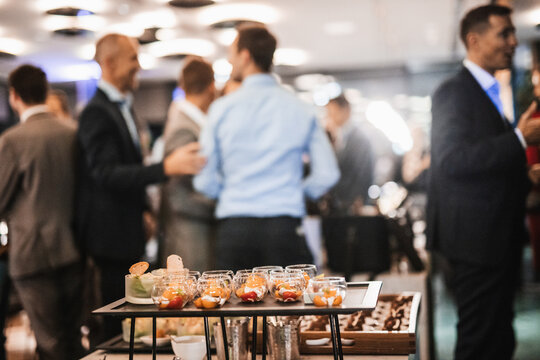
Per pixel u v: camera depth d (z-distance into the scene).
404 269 4.11
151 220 4.66
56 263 3.26
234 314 1.69
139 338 2.35
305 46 11.20
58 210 3.28
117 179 3.03
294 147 2.88
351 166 6.28
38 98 3.39
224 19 9.00
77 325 3.34
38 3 8.02
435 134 2.97
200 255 3.48
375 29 10.06
